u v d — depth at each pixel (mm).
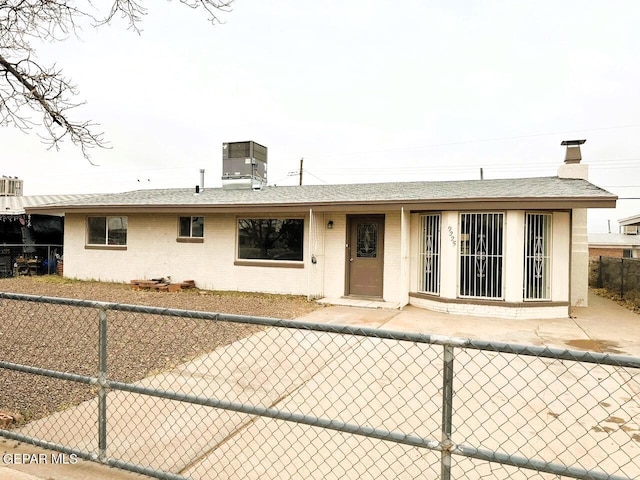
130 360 5477
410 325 8398
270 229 12367
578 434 3602
